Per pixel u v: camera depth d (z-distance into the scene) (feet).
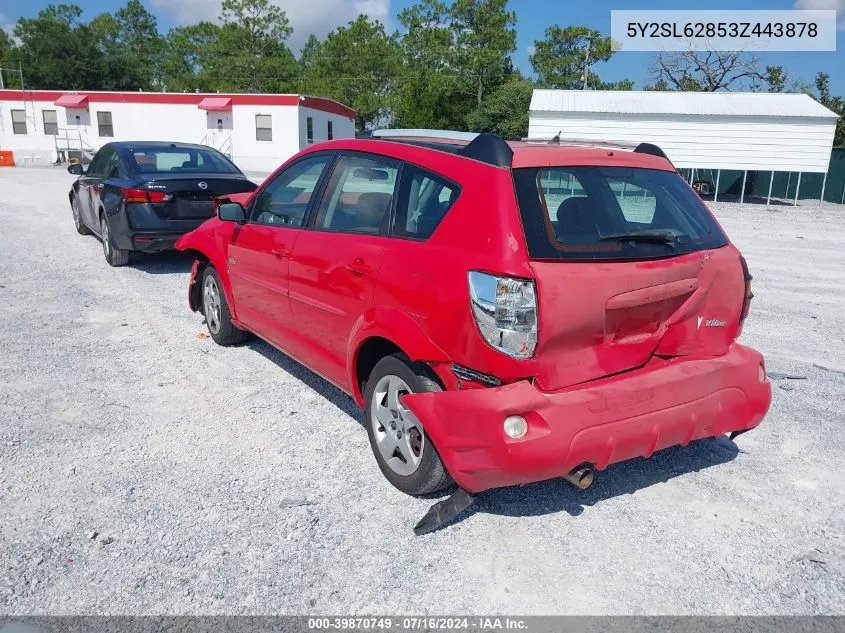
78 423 13.70
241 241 16.25
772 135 80.94
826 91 150.00
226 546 9.85
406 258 10.59
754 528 10.64
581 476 9.75
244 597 8.82
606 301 9.56
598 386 9.75
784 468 12.61
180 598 8.76
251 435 13.41
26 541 9.82
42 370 16.56
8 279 26.09
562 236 9.62
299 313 13.85
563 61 203.51
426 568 9.50
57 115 118.73
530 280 9.09
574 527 10.59
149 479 11.64
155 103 115.03
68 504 10.78
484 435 9.29
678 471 12.43
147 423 13.82
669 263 10.23
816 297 27.89
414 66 177.06
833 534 10.52
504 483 9.57
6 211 47.19
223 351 18.42
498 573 9.44
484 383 9.52
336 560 9.61
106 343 18.80
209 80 205.57
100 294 24.25
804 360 19.13
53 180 80.64
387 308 10.91
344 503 11.05
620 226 10.38
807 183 93.15
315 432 13.61
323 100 120.78
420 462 10.73
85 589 8.86
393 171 11.75
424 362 10.24
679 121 82.43
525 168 9.93
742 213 69.26
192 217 27.12
